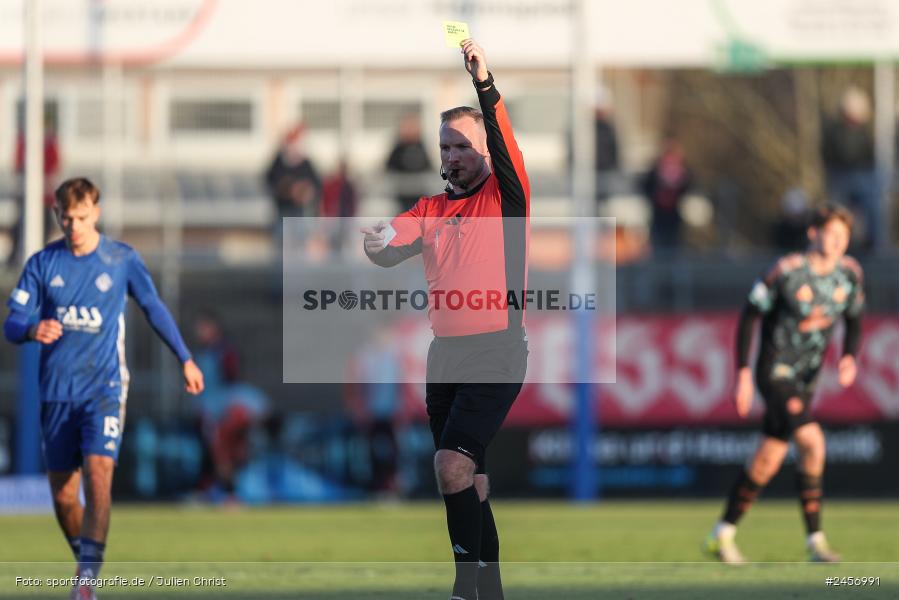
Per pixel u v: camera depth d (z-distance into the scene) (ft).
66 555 119.65
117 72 251.60
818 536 111.55
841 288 110.73
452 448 69.97
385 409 189.06
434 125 276.41
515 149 71.56
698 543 131.54
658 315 193.26
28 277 85.20
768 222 382.22
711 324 193.36
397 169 216.54
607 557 117.91
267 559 115.85
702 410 192.95
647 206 224.94
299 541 134.41
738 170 389.80
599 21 199.62
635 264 201.46
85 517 82.43
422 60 196.75
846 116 226.38
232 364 185.78
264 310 196.03
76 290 84.79
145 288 86.63
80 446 85.10
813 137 385.09
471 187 73.00
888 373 192.34
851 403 191.93
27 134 162.40
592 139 216.95
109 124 232.73
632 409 192.03
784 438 110.73
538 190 235.81
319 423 190.70
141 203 223.10
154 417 190.39
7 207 225.35
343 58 197.67
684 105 387.34
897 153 241.14
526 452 191.31
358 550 125.08
